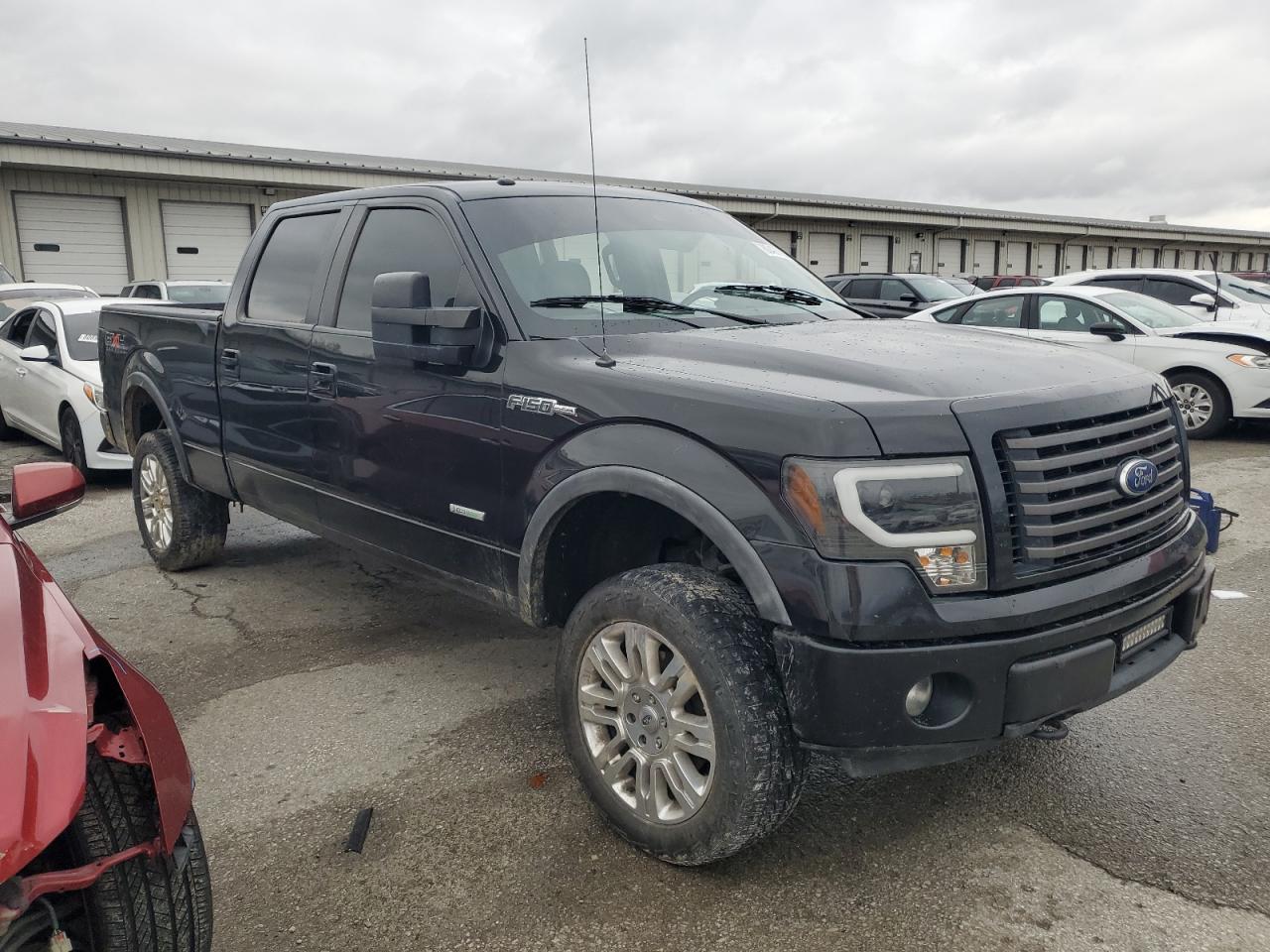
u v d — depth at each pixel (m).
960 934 2.40
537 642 4.43
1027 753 3.32
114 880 1.75
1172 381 9.91
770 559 2.34
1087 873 2.64
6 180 19.97
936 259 39.41
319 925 2.48
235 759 3.38
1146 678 2.59
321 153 27.16
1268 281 29.89
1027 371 2.72
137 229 21.67
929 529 2.29
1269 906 2.48
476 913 2.51
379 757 3.37
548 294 3.30
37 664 1.75
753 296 3.76
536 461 2.97
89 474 8.28
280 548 6.00
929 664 2.26
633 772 2.76
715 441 2.48
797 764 2.44
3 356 9.75
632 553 3.20
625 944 2.38
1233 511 6.72
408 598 5.05
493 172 28.64
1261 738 3.40
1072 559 2.48
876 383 2.55
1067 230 43.56
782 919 2.46
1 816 1.46
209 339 4.69
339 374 3.79
